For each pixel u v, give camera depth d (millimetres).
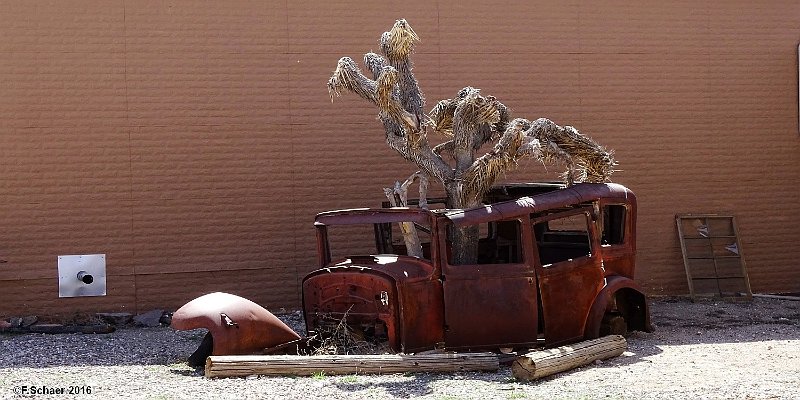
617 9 13227
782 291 13758
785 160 13797
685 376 8211
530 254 9039
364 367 8344
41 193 11633
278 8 12266
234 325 8711
